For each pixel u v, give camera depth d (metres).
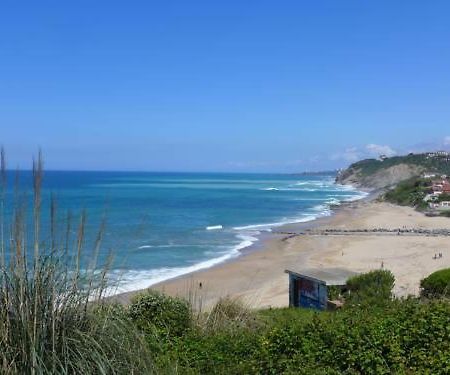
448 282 12.75
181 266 32.25
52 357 4.08
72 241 4.94
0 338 4.12
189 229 52.66
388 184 175.50
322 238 48.50
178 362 6.41
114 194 103.31
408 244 44.12
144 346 4.83
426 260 34.75
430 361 6.21
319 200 105.25
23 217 4.41
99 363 4.21
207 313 8.30
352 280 13.77
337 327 6.95
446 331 6.63
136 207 74.38
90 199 80.19
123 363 4.54
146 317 7.44
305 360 6.36
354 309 9.84
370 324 6.96
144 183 171.62
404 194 100.62
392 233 53.16
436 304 7.66
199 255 37.22
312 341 6.70
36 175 4.43
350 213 76.94
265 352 6.45
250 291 23.44
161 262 33.56
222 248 41.03
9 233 4.45
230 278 28.25
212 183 190.62
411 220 66.81
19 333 4.16
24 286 4.27
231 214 71.25
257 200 100.94
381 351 6.36
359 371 6.27
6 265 4.31
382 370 6.11
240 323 8.03
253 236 49.00
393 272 29.55
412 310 7.52
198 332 7.48
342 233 52.41
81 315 4.53
